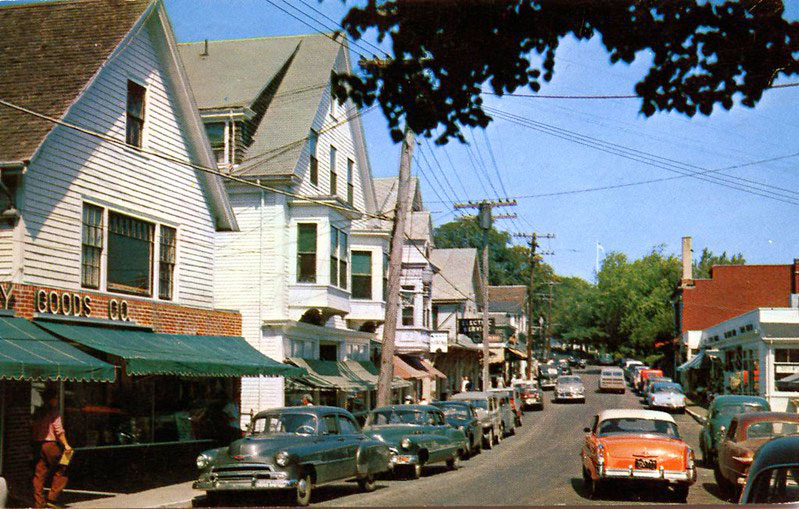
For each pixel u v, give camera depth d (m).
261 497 14.85
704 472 21.86
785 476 6.42
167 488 16.41
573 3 7.11
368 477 17.03
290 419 15.86
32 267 15.95
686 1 7.01
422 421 20.91
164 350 17.89
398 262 25.09
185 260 21.53
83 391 17.27
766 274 67.31
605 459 15.81
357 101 7.77
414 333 42.41
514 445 29.53
